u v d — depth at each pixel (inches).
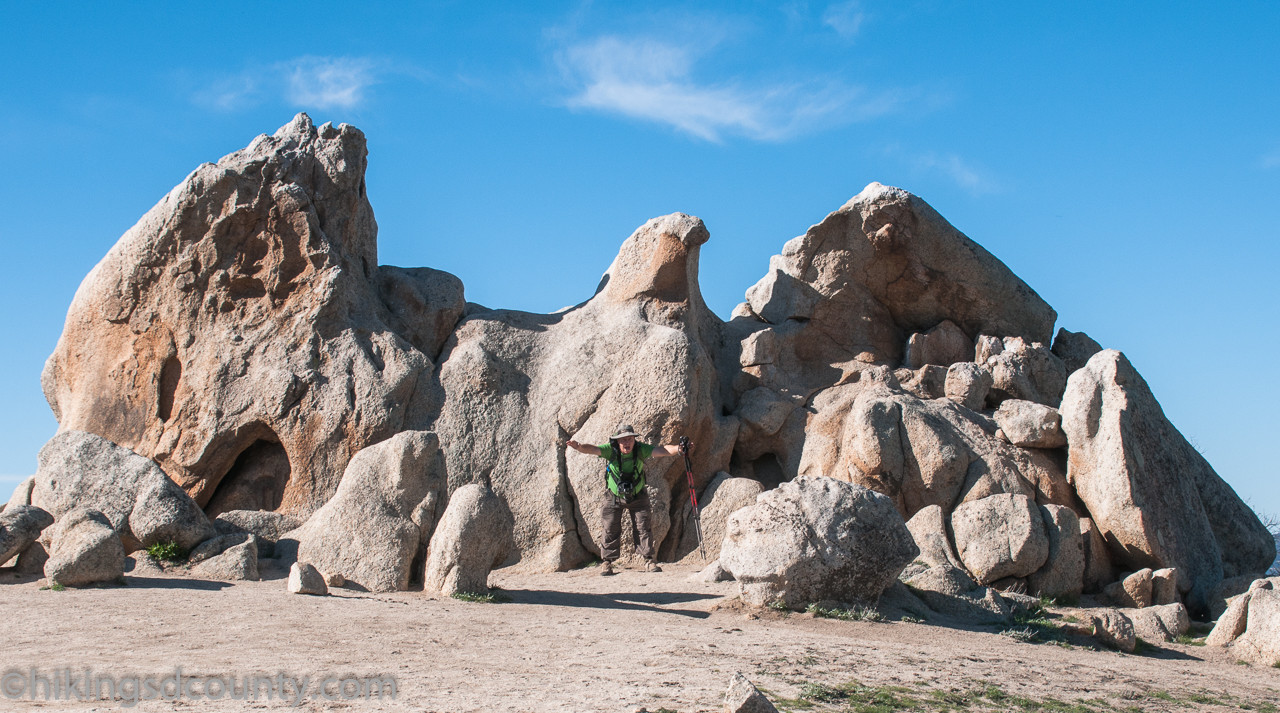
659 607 468.1
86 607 397.1
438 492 528.1
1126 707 333.1
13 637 343.3
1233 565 673.6
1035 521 565.9
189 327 658.2
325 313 653.3
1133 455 612.7
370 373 641.6
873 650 378.9
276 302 660.1
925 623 458.6
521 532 618.8
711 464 677.3
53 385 710.5
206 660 311.7
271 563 523.2
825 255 777.6
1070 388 653.9
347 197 692.1
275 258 660.7
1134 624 522.6
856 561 460.4
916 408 647.8
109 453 542.6
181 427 639.8
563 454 642.2
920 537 570.9
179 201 655.8
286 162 674.2
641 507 581.9
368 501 516.1
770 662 341.1
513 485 633.0
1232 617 499.2
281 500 649.0
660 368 653.9
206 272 658.8
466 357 668.7
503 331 700.0
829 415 697.0
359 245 706.8
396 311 700.0
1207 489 689.0
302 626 373.7
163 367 660.1
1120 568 619.8
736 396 729.6
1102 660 427.2
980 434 658.8
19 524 482.3
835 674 332.8
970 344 792.3
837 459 674.8
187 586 463.5
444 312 703.7
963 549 565.6
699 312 745.6
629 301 710.5
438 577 474.0
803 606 458.3
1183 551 615.8
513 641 365.1
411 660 324.8
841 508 467.2
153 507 522.0
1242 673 441.1
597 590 522.0
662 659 339.3
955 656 383.6
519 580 564.1
